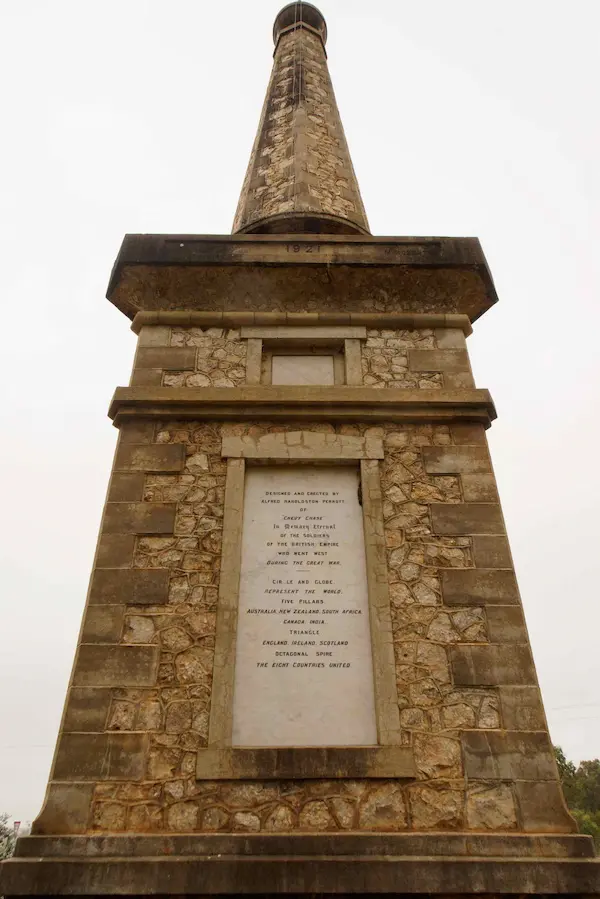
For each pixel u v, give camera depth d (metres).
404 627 5.85
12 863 4.55
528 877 4.61
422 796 5.08
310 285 7.93
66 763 5.09
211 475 6.67
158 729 5.29
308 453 6.77
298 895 4.51
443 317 7.93
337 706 5.50
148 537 6.27
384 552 6.22
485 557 6.23
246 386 7.22
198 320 7.82
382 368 7.56
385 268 7.80
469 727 5.38
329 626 5.89
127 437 6.87
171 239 7.98
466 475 6.73
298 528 6.41
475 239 8.16
